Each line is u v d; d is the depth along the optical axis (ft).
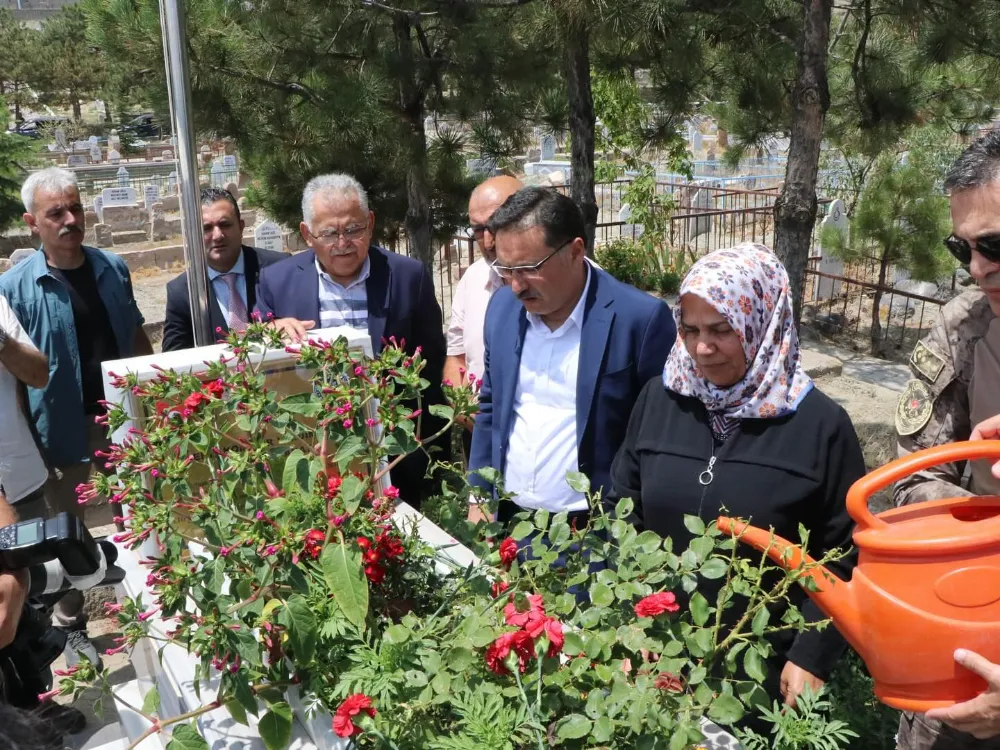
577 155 20.85
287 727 4.59
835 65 24.63
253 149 20.30
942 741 5.57
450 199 22.39
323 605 4.67
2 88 119.03
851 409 19.04
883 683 4.57
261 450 5.19
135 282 37.81
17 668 6.31
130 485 4.99
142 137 80.94
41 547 5.16
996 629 4.18
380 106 19.25
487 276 11.17
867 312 29.09
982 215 5.00
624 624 4.53
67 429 11.82
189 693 5.32
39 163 45.01
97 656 10.53
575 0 15.87
